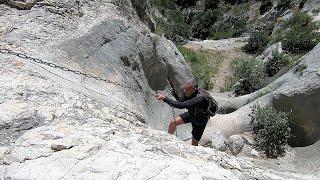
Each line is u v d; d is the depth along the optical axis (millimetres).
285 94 12711
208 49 30078
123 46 12148
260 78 20500
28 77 6750
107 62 10562
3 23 9008
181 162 5176
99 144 5078
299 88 12523
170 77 15656
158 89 14953
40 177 4336
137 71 12836
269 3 40844
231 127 13062
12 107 5609
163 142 5926
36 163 4539
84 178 4414
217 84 23594
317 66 13742
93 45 10492
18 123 5312
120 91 9297
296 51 22719
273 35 30156
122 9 13680
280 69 21219
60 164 4570
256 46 29359
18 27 9133
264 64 22047
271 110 12789
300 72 14484
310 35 23344
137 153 5109
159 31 17719
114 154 4930
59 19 10250
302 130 12648
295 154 12211
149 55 13953
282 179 6277
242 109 13711
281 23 30625
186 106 6984
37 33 9273
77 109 6203
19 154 4648
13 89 6168
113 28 12102
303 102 12469
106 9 12570
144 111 10852
